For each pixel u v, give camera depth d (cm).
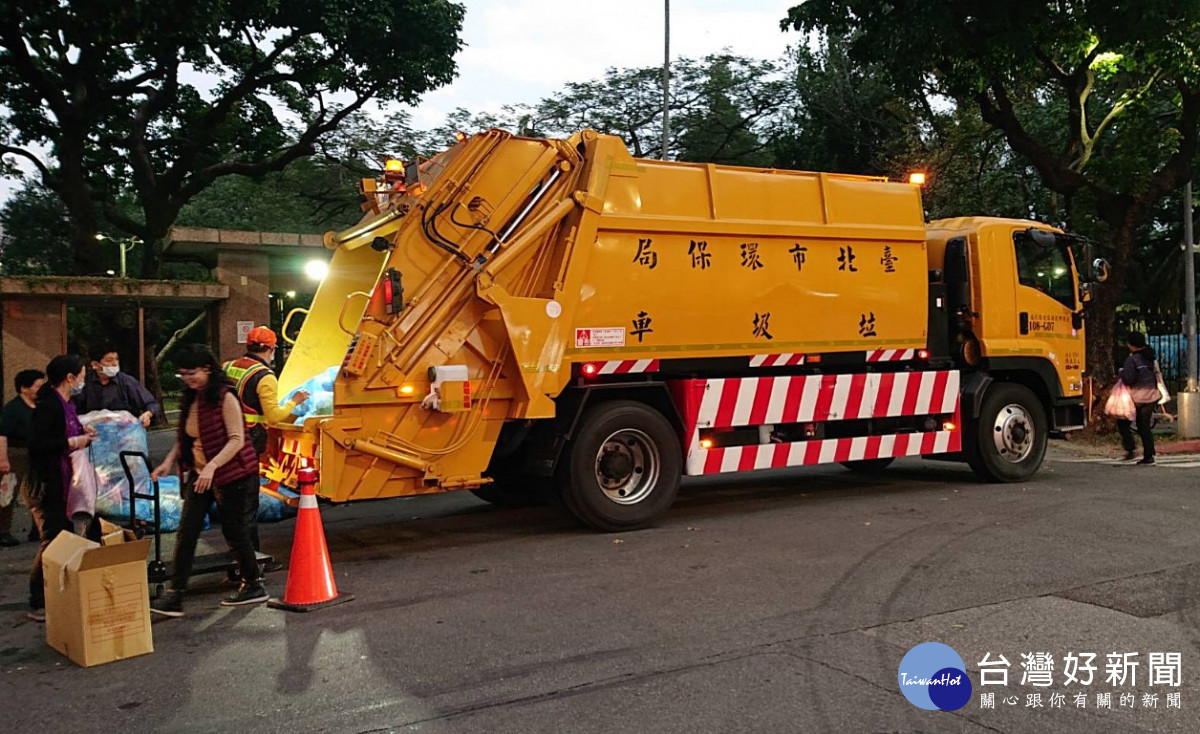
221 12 1767
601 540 718
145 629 466
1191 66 1333
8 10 1716
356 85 2452
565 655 445
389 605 546
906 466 1156
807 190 843
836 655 438
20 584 648
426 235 682
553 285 716
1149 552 630
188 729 368
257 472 569
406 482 679
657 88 3148
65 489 567
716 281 791
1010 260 963
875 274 880
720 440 809
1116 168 1483
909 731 355
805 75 2659
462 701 390
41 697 410
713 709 376
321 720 373
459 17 2352
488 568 633
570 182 739
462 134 732
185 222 3728
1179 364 2100
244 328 1883
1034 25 1380
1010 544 659
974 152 2194
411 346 671
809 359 848
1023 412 973
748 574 593
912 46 1413
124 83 2136
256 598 561
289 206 3594
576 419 732
